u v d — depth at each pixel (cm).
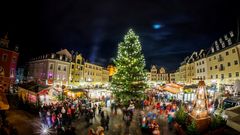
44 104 2064
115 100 2878
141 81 2789
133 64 2766
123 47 2866
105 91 3506
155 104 2547
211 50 4881
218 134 1289
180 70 7788
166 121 1867
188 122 1437
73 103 2202
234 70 3659
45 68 4897
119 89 2795
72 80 5422
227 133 1317
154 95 3544
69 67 5359
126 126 1677
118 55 2930
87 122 1747
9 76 3622
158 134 1326
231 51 3781
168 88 2495
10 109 2156
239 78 3491
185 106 2345
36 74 5297
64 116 1706
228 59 3888
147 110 2373
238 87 2906
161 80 10194
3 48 3525
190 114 1473
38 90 2125
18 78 6462
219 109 1852
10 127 1273
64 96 2605
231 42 3844
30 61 5878
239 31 3709
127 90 2689
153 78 10194
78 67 5700
